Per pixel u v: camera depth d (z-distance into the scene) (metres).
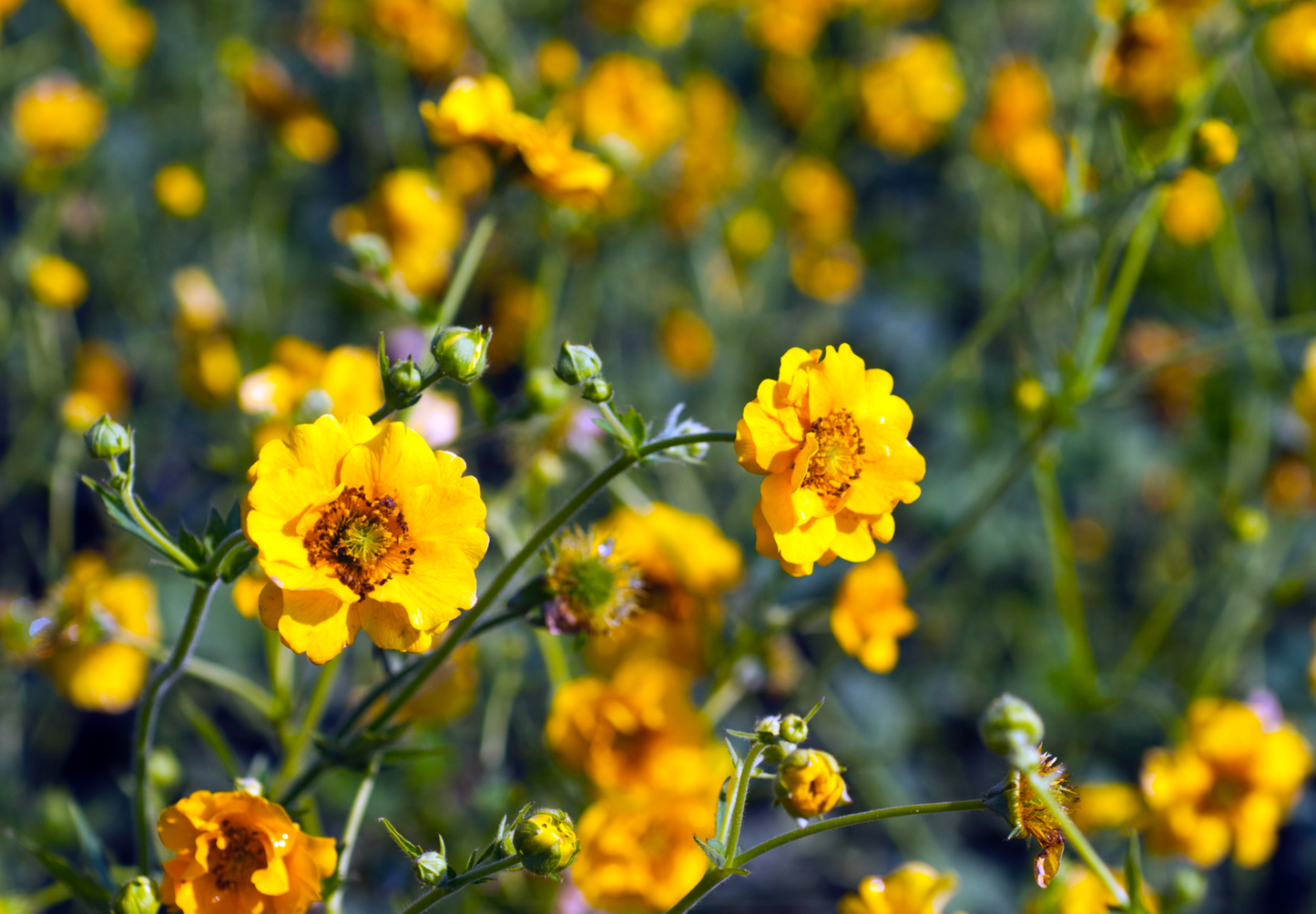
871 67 1.24
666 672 0.71
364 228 0.95
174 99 1.32
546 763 0.74
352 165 1.38
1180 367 1.14
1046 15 1.39
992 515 1.09
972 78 1.27
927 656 1.05
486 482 1.02
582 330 1.10
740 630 0.75
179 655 0.59
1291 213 1.10
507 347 1.07
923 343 1.27
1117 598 1.13
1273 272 1.21
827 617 0.79
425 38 1.09
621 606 0.63
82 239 1.17
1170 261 1.14
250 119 1.19
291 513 0.57
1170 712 0.81
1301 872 0.97
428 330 0.69
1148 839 0.74
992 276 1.21
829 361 0.59
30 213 1.19
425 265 0.95
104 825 0.92
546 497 0.82
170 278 1.23
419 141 1.26
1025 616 1.07
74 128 1.04
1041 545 1.09
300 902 0.58
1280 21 0.99
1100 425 1.17
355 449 0.57
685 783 0.69
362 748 0.61
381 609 0.57
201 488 1.06
